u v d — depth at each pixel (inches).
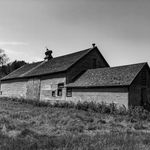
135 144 327.6
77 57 1210.6
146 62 930.7
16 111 733.9
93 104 872.3
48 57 1582.2
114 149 295.4
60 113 712.4
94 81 989.2
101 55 1289.4
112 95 872.9
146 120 669.3
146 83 915.4
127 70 949.2
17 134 372.2
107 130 469.1
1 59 3161.9
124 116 714.8
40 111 757.9
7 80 1692.9
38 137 351.3
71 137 356.2
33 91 1338.6
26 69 1638.8
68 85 1075.3
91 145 306.3
